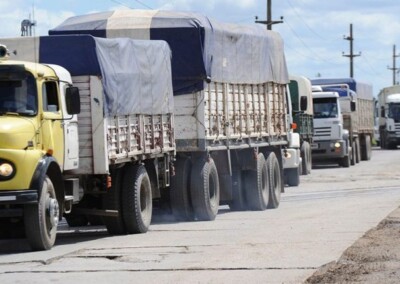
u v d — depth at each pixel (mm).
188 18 38938
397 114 132625
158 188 36656
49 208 28422
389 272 22656
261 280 21859
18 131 27625
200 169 38281
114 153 31781
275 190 45812
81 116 31109
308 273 22766
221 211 43875
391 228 32062
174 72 38344
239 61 42688
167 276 22672
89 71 31031
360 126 95625
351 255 25484
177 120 38375
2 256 27250
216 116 39750
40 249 28453
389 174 71375
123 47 33125
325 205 44406
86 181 31906
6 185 27359
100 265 24797
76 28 39719
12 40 31688
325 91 86375
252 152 43906
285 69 50062
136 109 33844
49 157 28391
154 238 31453
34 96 28516
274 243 28625
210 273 22984
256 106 45219
